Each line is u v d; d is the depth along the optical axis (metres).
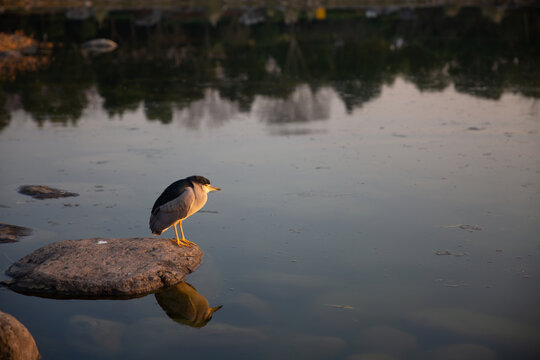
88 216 7.54
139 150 11.08
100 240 6.23
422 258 6.17
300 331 4.78
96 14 44.44
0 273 5.74
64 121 13.86
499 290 5.43
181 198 5.93
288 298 5.36
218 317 5.02
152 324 4.89
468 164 9.59
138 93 17.64
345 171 9.38
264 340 4.64
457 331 4.71
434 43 29.02
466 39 30.22
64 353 4.45
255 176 9.21
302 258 6.25
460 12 41.69
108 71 22.12
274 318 5.00
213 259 6.20
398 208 7.65
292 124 13.27
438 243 6.54
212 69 22.92
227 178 9.12
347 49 27.89
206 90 18.12
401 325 4.84
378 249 6.43
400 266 6.00
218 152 10.83
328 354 4.43
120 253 5.89
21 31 32.16
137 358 4.40
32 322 4.90
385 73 21.17
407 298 5.31
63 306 5.20
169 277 5.61
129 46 30.31
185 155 10.65
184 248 6.14
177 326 4.88
